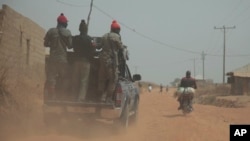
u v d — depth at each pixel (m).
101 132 17.19
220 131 19.66
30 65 37.22
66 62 16.55
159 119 24.52
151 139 16.56
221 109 35.75
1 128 16.22
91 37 17.09
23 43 35.38
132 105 20.14
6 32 30.58
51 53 16.44
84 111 15.99
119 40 16.36
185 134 18.20
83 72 16.59
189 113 29.14
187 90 27.47
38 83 35.00
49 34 16.44
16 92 23.14
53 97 16.41
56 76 16.67
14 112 19.38
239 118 27.17
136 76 21.36
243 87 77.75
